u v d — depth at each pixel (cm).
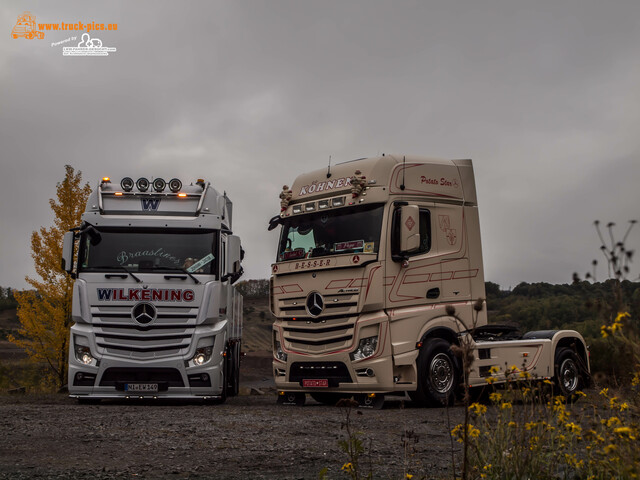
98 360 1287
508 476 431
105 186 1380
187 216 1366
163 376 1295
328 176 1344
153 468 588
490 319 1447
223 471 578
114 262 1326
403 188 1259
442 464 602
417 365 1223
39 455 650
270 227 1397
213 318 1321
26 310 2209
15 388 2136
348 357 1209
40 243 2222
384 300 1196
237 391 1811
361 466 596
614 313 314
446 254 1297
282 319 1330
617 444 370
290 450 689
